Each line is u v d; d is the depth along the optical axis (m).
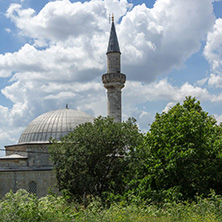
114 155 40.28
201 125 32.22
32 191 45.28
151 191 30.33
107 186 39.81
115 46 57.09
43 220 21.41
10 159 46.44
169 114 36.03
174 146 30.98
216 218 23.23
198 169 31.89
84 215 23.36
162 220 22.50
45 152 47.59
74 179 38.12
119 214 23.53
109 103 55.50
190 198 30.80
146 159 34.50
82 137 39.22
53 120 52.31
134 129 40.88
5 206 21.81
